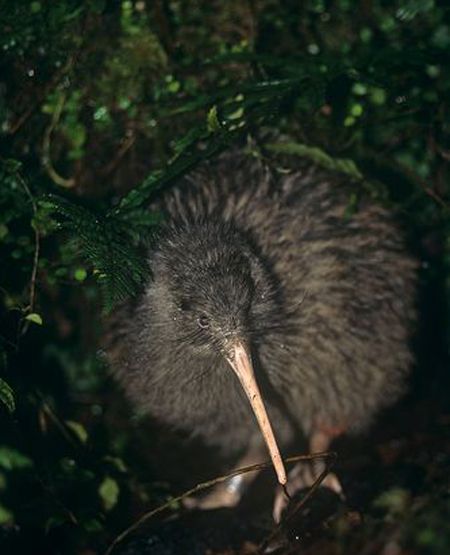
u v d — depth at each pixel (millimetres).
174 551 6375
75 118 7277
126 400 7270
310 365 6750
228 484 7086
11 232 6871
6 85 7152
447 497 6277
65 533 6445
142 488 6961
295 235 6781
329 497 6676
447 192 7605
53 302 7520
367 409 7102
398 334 7039
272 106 6785
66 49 7145
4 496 6434
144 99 7336
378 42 7441
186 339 6461
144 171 7512
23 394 6988
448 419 7777
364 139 7520
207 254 6445
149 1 7145
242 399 6742
